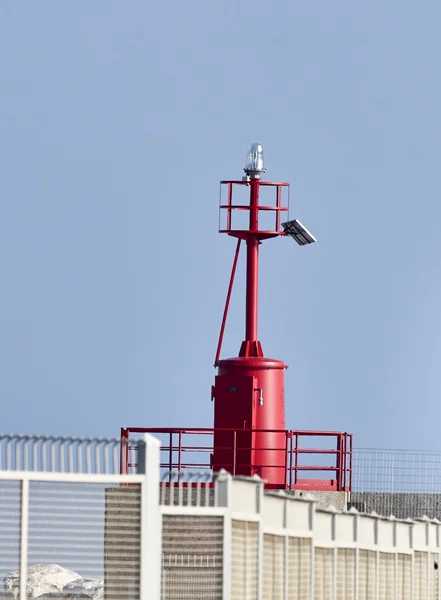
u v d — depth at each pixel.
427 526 124.06
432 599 126.38
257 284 133.75
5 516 75.88
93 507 78.44
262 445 129.62
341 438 127.12
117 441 79.44
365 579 106.25
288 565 90.81
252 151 133.38
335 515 99.75
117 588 78.81
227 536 82.25
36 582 83.69
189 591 82.06
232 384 131.12
